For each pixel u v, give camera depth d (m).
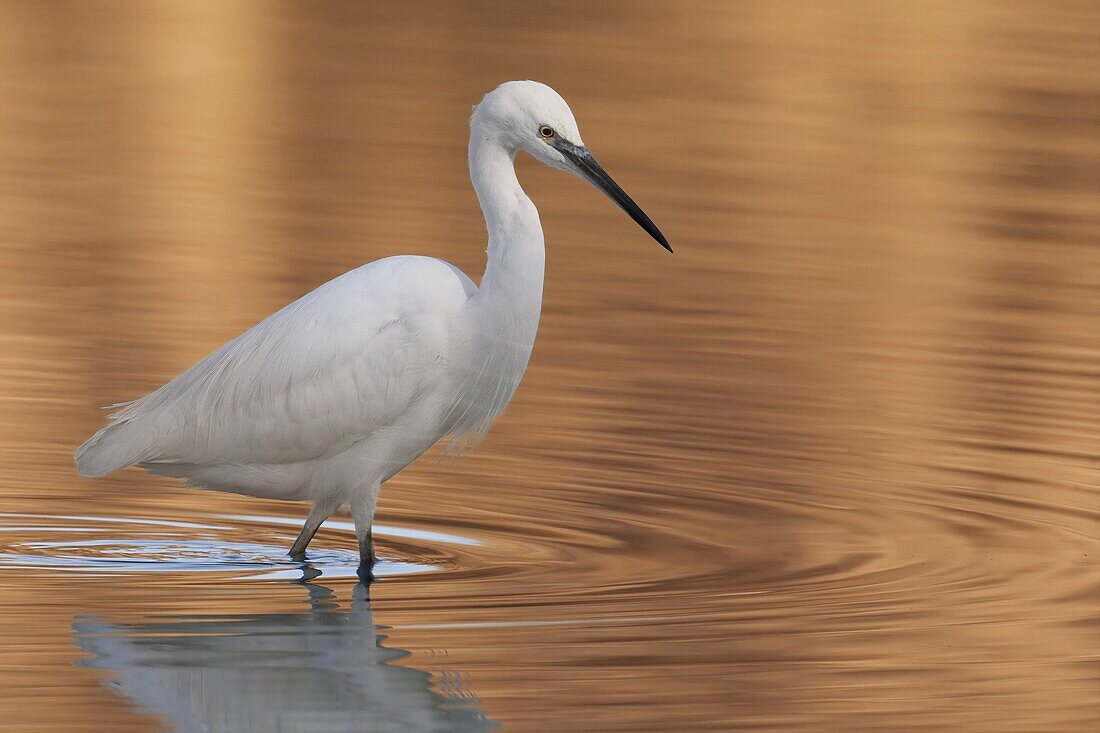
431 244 18.23
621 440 12.81
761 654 8.64
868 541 10.73
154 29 29.06
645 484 11.89
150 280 16.73
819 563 10.28
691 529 10.98
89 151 21.97
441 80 26.36
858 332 15.92
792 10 32.38
